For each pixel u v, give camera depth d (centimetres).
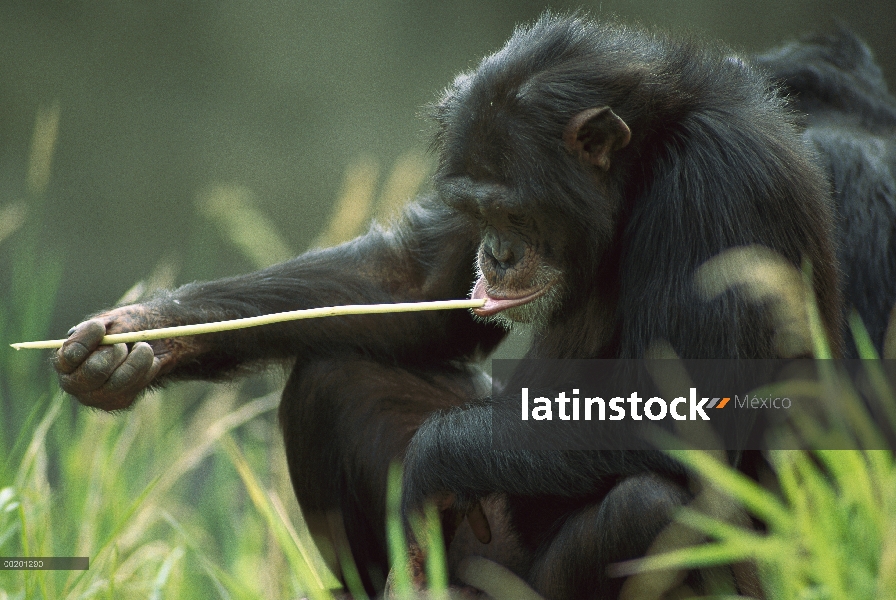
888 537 621
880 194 1111
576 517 789
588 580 771
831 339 834
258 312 946
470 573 863
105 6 2988
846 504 686
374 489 895
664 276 797
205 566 896
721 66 885
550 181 813
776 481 815
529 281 842
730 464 780
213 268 2786
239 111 3022
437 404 930
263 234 1966
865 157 1116
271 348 952
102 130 2945
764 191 793
